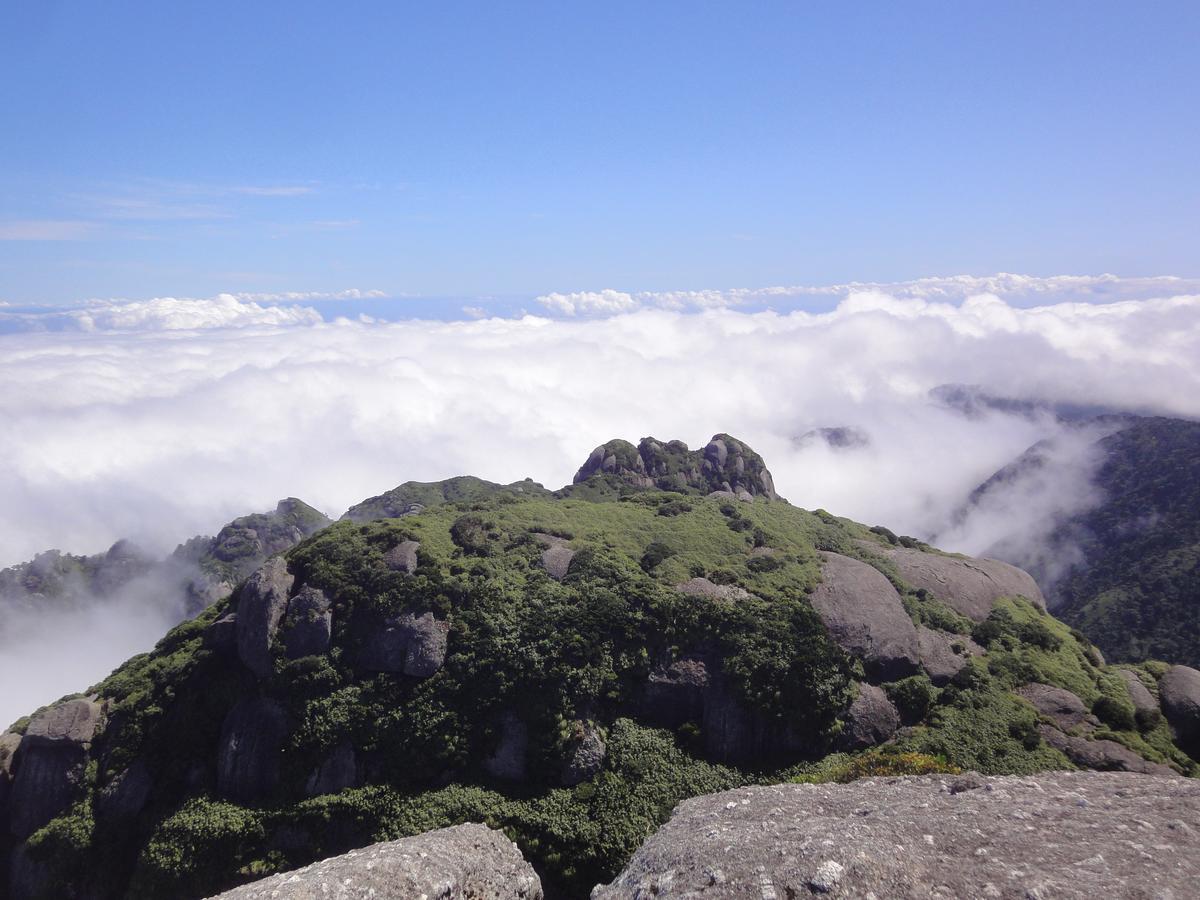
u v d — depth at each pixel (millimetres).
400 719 46156
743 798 23375
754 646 48062
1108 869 14750
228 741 46531
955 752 44250
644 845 21766
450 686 47188
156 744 47938
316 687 47906
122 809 46031
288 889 20625
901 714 47531
